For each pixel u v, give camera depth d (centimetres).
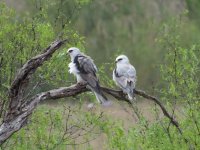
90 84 1430
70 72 1491
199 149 1462
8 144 1495
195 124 1480
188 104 1484
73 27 1680
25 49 1558
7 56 1545
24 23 1598
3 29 1558
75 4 1706
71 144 1511
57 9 1711
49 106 1606
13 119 1270
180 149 1462
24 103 1295
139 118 1484
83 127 1516
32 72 1274
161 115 1598
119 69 1566
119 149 1473
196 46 1553
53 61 1531
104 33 3991
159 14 4009
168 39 1655
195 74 1494
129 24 4025
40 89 1531
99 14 4075
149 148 1450
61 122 1516
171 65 1506
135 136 1471
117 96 1461
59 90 1352
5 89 1518
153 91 1575
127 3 4144
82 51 1595
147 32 3775
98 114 1533
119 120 1532
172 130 1492
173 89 1474
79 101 1544
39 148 1488
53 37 1584
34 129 1514
